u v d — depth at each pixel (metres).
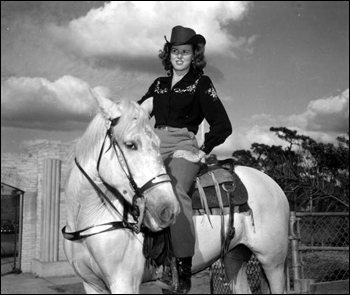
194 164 2.82
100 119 2.48
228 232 3.03
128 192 2.36
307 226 6.23
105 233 2.53
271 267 3.36
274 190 3.43
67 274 9.51
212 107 2.88
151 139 2.31
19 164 10.27
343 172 7.91
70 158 2.72
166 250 2.67
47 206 9.66
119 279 2.57
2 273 9.89
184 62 2.94
